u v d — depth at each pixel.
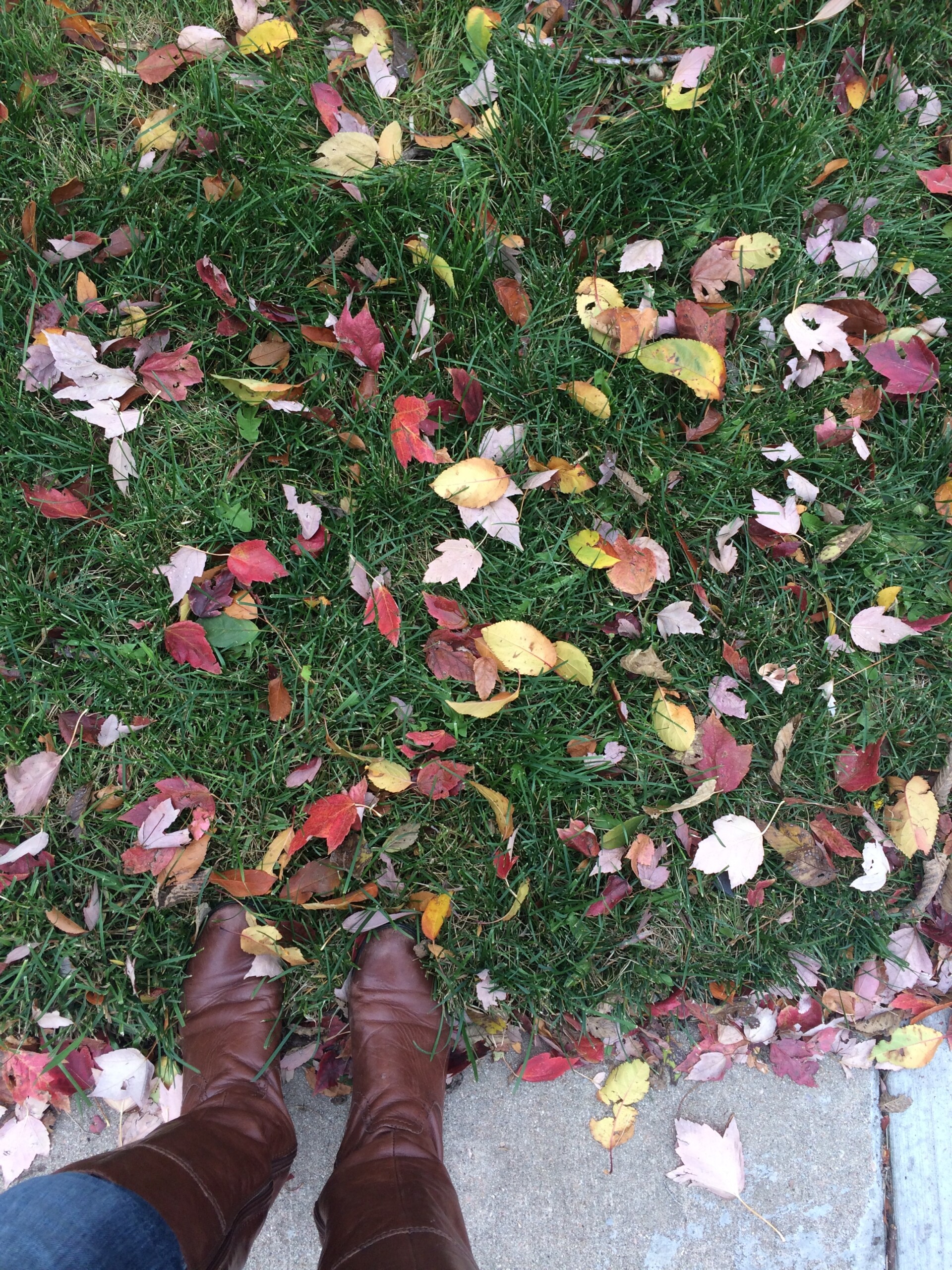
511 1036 1.53
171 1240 0.95
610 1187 1.51
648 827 1.54
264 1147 1.25
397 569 1.55
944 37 1.71
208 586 1.48
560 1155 1.51
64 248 1.50
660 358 1.48
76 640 1.48
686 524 1.58
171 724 1.51
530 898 1.53
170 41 1.62
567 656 1.47
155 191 1.55
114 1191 0.95
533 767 1.52
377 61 1.59
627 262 1.57
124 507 1.51
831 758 1.61
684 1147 1.50
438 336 1.56
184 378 1.50
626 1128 1.50
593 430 1.56
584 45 1.65
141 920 1.45
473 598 1.53
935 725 1.64
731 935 1.56
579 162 1.61
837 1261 1.52
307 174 1.55
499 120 1.58
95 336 1.51
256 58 1.61
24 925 1.43
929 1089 1.59
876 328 1.59
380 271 1.55
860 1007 1.59
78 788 1.47
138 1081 1.43
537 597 1.54
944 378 1.66
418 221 1.56
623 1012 1.54
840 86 1.68
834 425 1.60
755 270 1.61
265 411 1.53
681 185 1.62
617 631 1.54
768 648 1.59
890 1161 1.56
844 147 1.69
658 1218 1.50
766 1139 1.55
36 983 1.45
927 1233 1.54
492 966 1.51
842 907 1.60
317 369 1.52
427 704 1.51
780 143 1.62
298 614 1.52
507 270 1.59
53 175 1.56
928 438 1.66
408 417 1.44
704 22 1.63
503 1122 1.51
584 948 1.53
